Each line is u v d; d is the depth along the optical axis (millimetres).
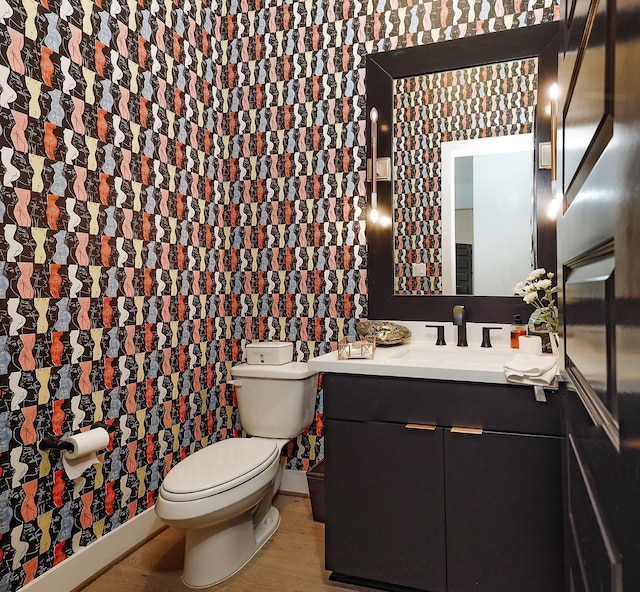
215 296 2703
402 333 2217
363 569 1798
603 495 571
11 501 1587
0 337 1554
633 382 424
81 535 1855
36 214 1678
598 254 609
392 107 2377
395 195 2379
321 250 2555
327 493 1849
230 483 1799
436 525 1698
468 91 2250
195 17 2561
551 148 2104
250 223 2711
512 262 2184
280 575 1911
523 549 1589
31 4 1661
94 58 1924
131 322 2115
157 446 2271
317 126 2553
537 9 2162
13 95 1596
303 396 2355
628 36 432
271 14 2650
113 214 2016
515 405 1601
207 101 2646
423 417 1717
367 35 2445
